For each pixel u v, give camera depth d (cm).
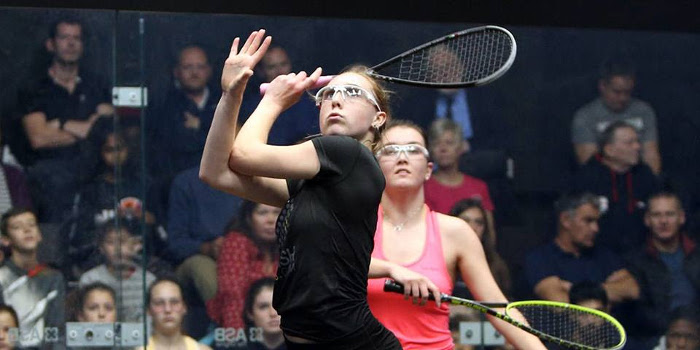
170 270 1452
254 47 877
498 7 1575
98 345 1443
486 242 1495
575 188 1514
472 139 1500
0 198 1443
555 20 1577
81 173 1459
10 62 1459
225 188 862
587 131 1526
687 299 1511
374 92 909
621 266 1505
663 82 1546
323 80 912
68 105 1464
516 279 1495
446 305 1160
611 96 1533
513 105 1511
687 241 1521
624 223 1516
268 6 1554
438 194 1490
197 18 1492
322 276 829
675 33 1551
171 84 1483
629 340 1500
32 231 1443
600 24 1586
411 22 1520
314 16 1566
